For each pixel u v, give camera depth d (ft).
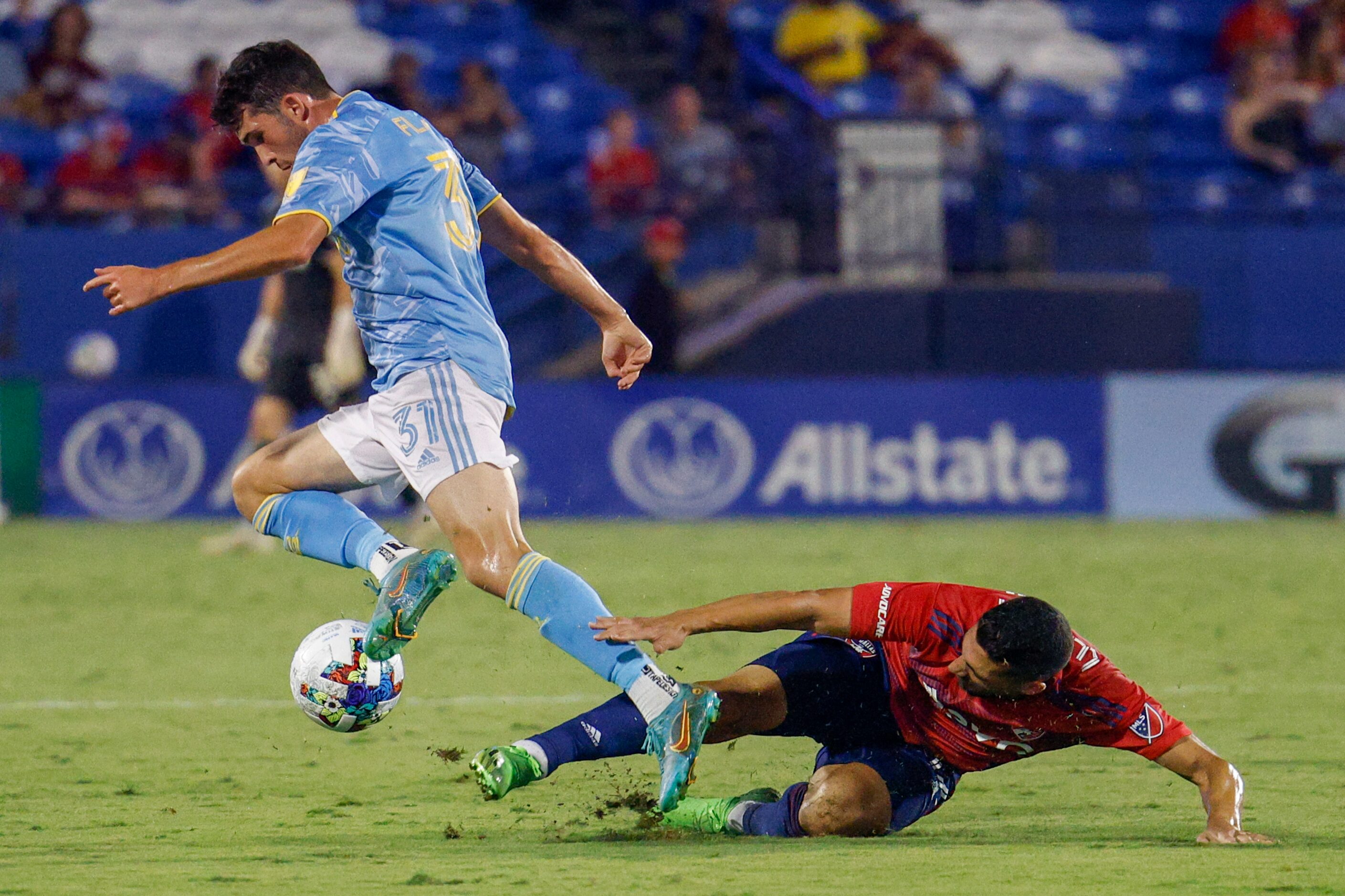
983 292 179.11
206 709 74.84
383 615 49.29
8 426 171.01
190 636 98.02
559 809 54.44
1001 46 232.53
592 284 58.39
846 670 51.39
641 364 59.31
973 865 43.88
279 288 134.72
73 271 174.60
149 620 104.88
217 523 170.71
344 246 52.08
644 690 48.01
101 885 41.57
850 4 219.82
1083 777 60.49
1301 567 133.18
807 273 184.96
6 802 55.21
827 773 49.62
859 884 41.34
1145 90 230.07
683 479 174.29
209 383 172.35
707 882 41.65
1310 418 179.22
